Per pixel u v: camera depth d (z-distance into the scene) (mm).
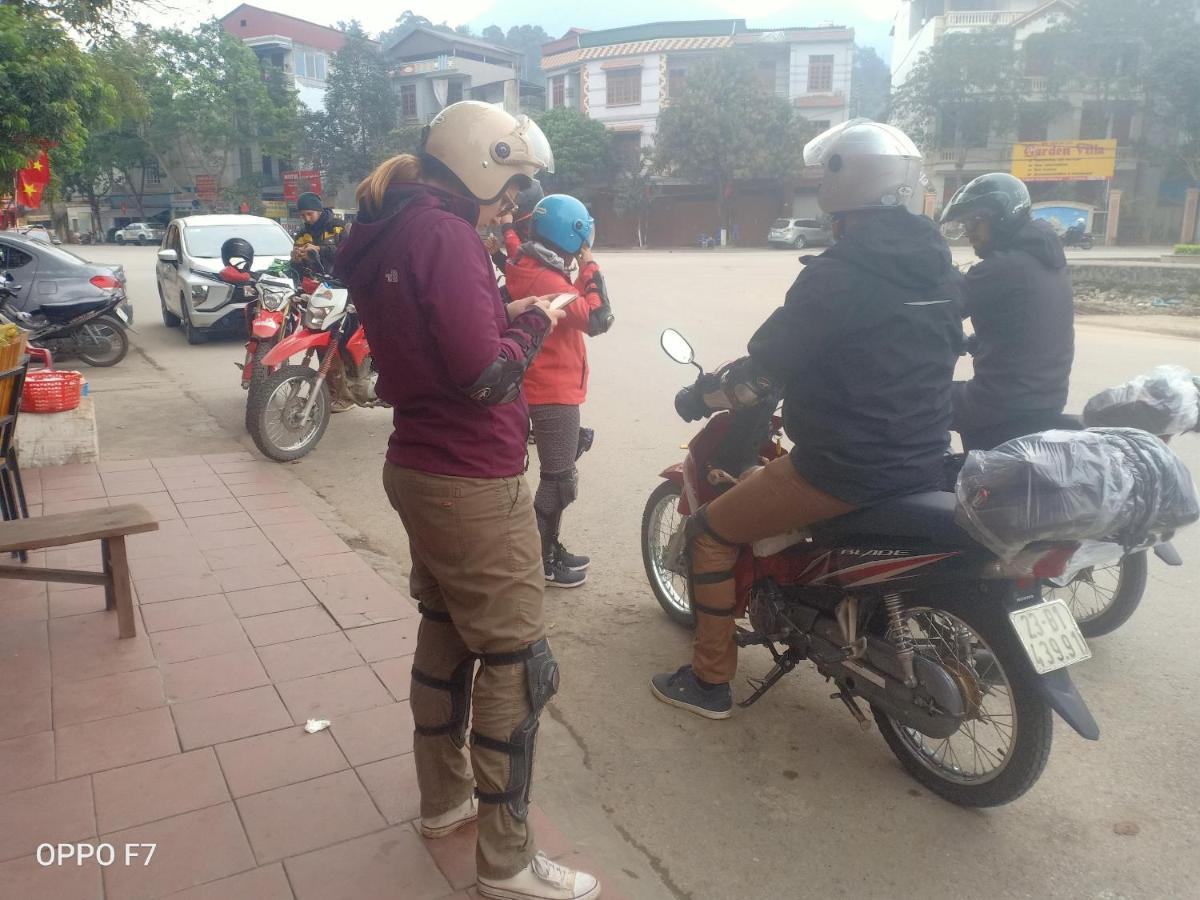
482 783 2199
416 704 2389
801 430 2734
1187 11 37406
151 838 2457
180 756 2824
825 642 2969
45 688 3213
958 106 39562
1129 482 2248
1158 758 2998
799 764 3004
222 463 6215
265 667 3379
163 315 14078
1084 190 40438
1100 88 38812
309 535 4781
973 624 2586
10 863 2354
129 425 7574
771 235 43000
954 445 7090
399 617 3809
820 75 46125
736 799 2820
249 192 50375
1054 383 3525
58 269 10242
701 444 3449
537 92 55562
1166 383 3238
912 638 2777
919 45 43781
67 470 5973
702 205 47281
